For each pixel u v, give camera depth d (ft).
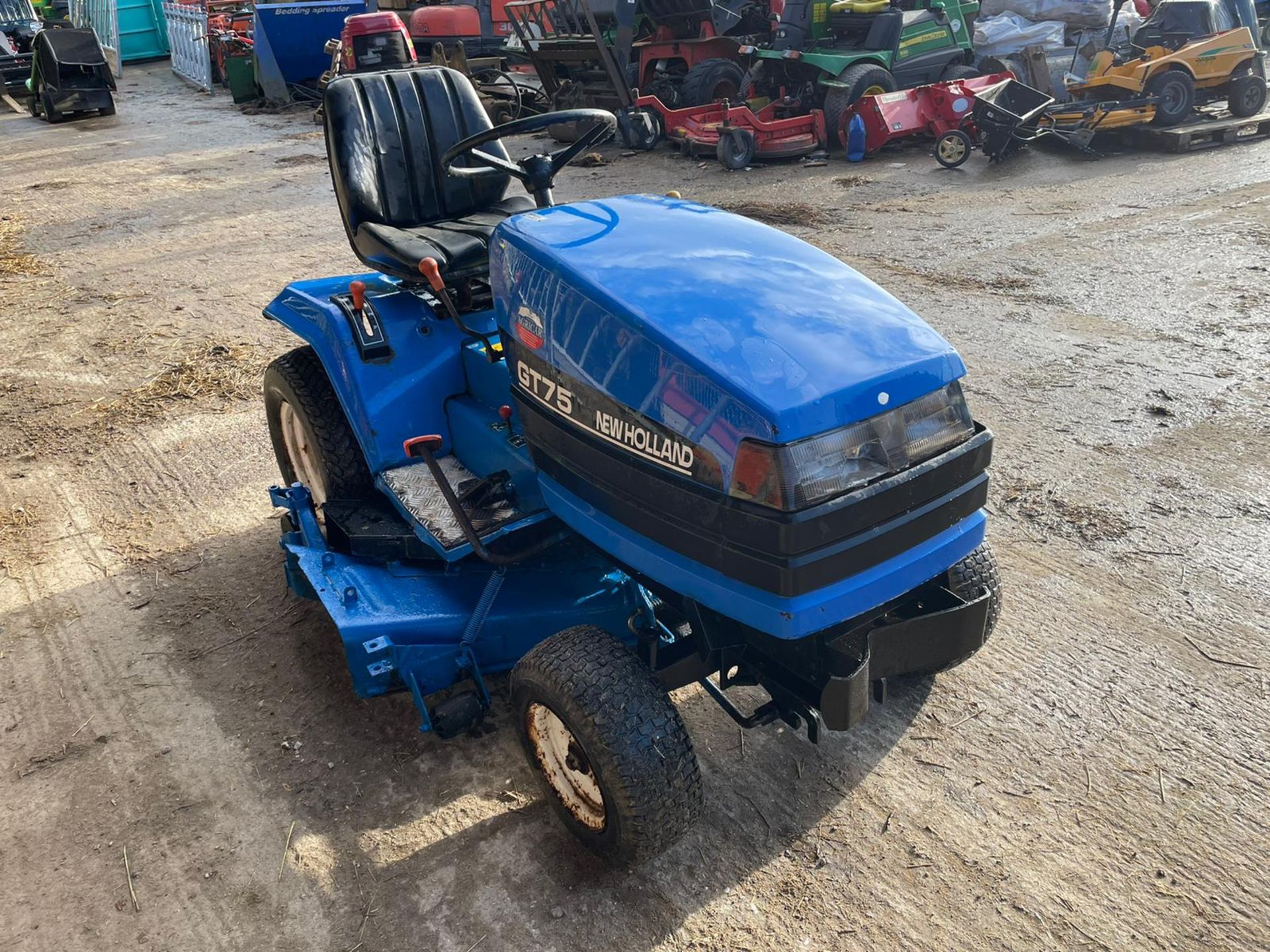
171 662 11.76
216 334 21.95
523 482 9.96
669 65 44.78
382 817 9.53
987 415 16.97
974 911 8.39
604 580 10.42
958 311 21.63
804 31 40.37
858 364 7.52
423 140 12.60
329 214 32.42
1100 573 12.79
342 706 10.98
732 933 8.26
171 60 75.00
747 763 10.03
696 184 35.37
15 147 47.03
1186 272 23.56
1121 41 47.29
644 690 7.98
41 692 11.35
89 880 8.96
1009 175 34.81
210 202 34.65
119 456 16.71
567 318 8.50
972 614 8.61
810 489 7.17
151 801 9.81
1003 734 10.30
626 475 8.21
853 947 8.11
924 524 7.97
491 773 10.01
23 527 14.67
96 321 23.06
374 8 57.72
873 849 9.02
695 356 7.48
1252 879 8.58
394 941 8.31
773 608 7.43
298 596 12.78
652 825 7.89
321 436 11.83
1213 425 16.30
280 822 9.52
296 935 8.39
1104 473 15.05
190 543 14.15
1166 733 10.21
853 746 10.22
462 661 9.77
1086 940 8.10
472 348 10.87
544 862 8.99
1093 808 9.36
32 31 65.82
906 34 39.86
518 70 63.62
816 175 36.11
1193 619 11.85
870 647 7.98
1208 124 38.22
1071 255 25.30
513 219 9.66
